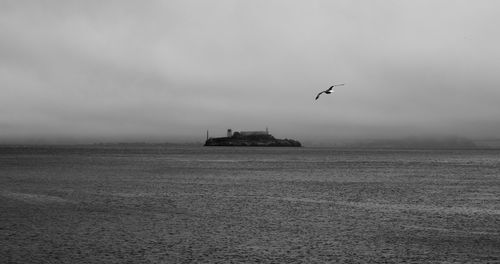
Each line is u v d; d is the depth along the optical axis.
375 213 30.78
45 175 66.00
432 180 59.94
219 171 78.00
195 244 21.09
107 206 33.56
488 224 26.64
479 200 38.09
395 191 45.34
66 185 50.25
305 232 24.00
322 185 51.75
